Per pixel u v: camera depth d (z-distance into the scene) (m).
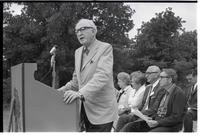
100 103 3.44
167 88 5.36
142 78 6.46
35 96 2.80
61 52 22.53
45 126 2.80
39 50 24.83
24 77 2.78
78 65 3.54
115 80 23.78
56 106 2.83
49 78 12.74
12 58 25.05
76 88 3.77
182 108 4.92
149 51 26.00
